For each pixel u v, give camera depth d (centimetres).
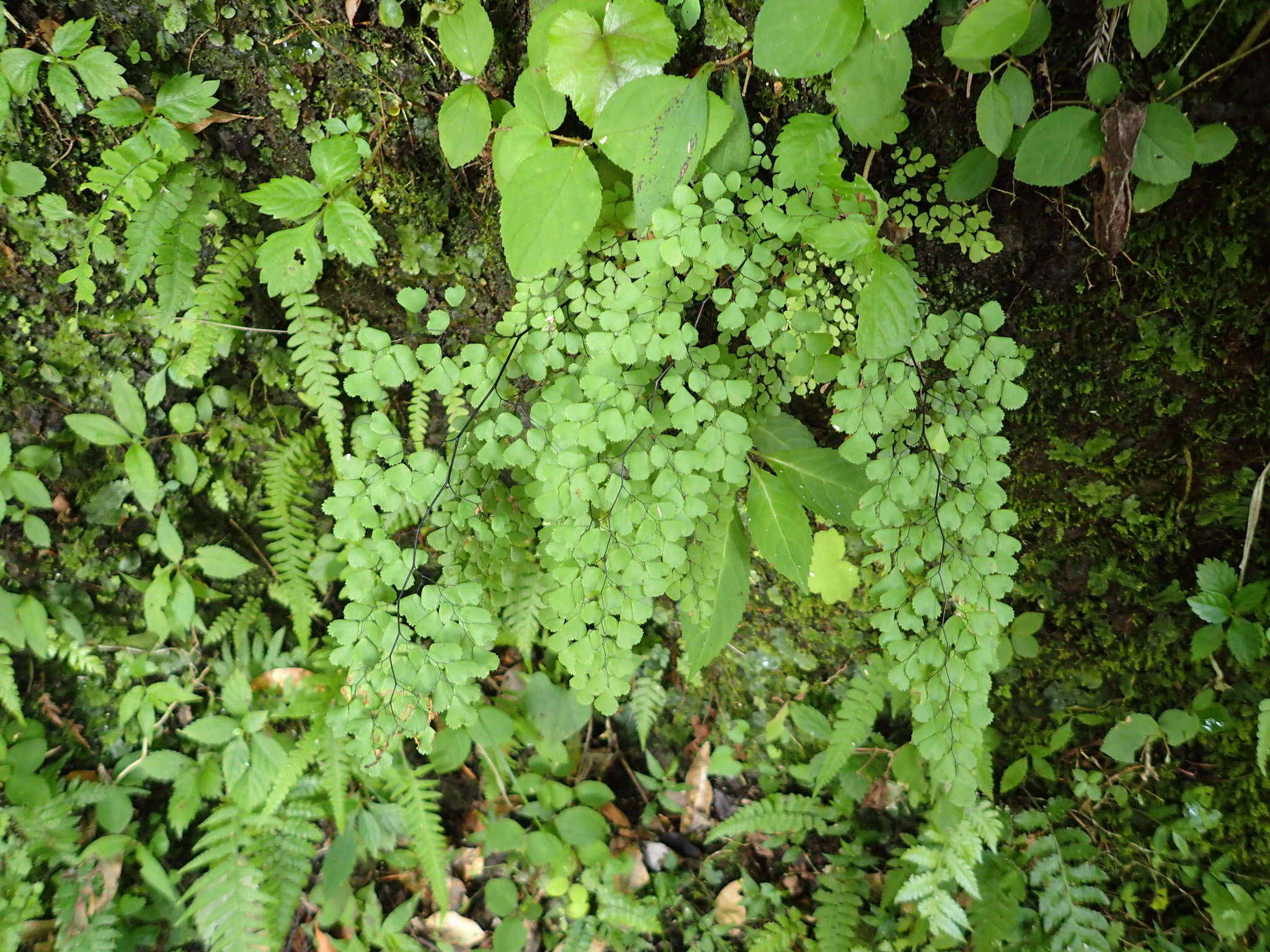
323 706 78
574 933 80
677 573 62
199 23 63
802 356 61
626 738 89
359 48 65
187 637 78
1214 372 68
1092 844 78
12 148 64
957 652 56
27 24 61
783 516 63
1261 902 73
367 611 56
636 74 57
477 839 84
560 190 57
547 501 56
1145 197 61
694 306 69
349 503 57
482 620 56
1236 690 73
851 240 56
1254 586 68
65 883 74
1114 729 76
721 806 86
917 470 56
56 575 74
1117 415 71
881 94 57
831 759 78
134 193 62
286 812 78
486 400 59
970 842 74
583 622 56
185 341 71
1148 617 75
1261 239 63
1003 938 75
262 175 69
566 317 61
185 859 79
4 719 74
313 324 70
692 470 56
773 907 82
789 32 56
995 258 69
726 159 61
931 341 56
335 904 78
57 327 69
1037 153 60
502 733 80
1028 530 75
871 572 78
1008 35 56
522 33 65
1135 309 68
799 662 83
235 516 79
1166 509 72
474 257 73
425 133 68
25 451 71
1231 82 60
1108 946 75
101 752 78
